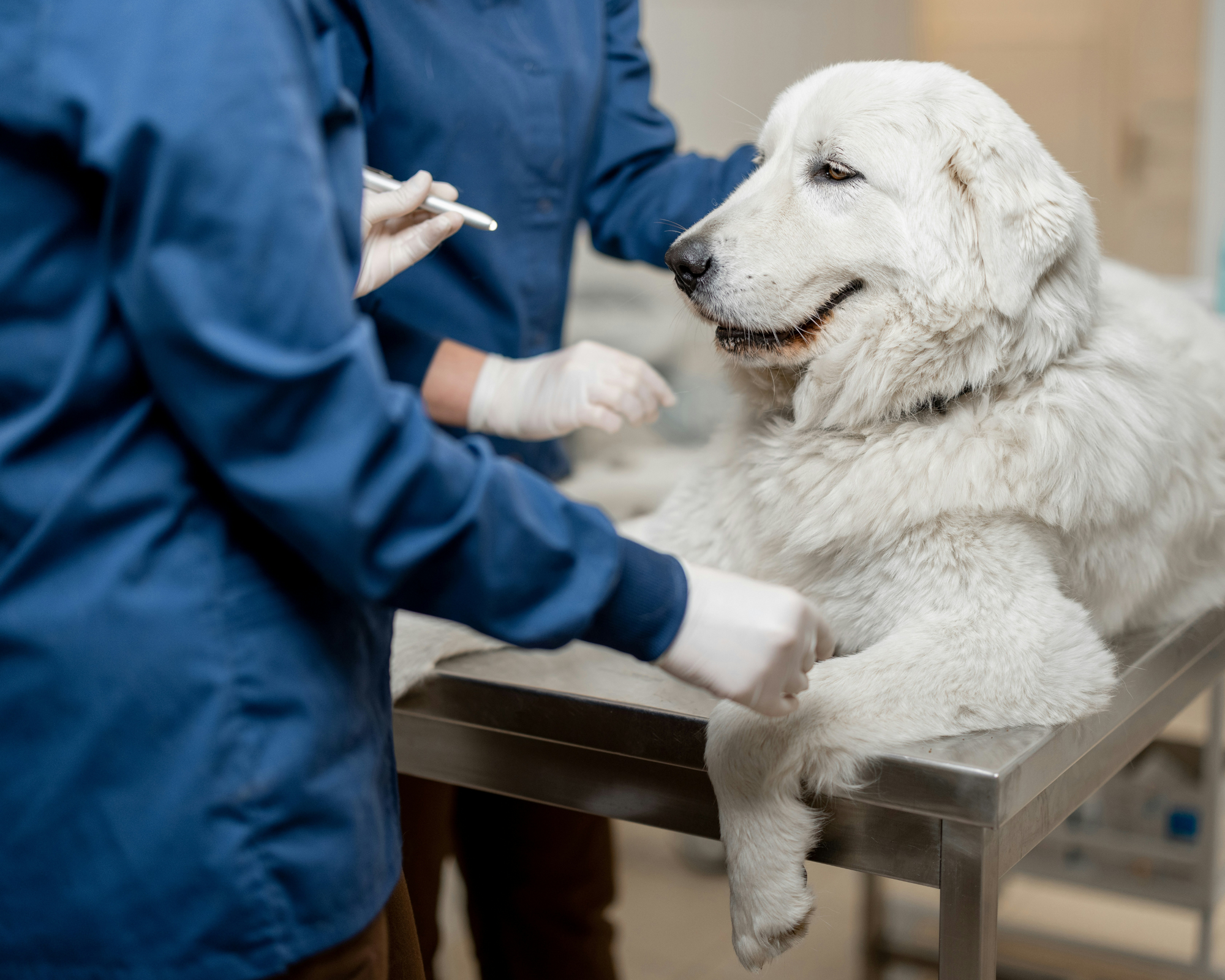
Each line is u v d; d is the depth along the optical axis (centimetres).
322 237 55
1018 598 104
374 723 70
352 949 67
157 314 53
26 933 61
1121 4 353
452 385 112
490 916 149
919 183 112
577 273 284
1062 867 202
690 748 94
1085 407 108
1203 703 291
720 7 301
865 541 110
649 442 279
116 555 59
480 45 118
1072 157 373
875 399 114
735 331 123
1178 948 206
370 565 58
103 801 59
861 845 90
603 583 62
